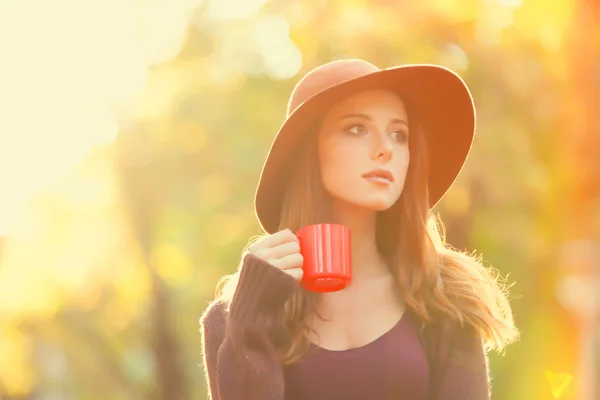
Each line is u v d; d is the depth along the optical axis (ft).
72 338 67.56
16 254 66.23
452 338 10.94
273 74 58.65
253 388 10.20
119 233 63.62
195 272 59.41
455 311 10.93
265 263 10.32
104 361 68.08
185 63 61.77
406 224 11.39
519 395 51.44
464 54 54.39
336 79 11.19
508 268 52.90
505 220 52.49
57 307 67.31
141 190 60.08
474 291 11.27
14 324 66.85
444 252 11.83
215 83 59.36
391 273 11.32
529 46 54.39
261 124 57.57
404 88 11.07
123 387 67.82
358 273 11.17
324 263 10.34
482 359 11.11
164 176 59.41
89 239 65.57
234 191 57.82
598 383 50.93
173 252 63.26
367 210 11.28
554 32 53.72
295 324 10.66
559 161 53.26
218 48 61.26
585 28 53.36
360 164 10.81
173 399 64.49
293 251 10.43
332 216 11.28
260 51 59.26
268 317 10.37
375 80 10.73
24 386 66.90
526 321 52.44
